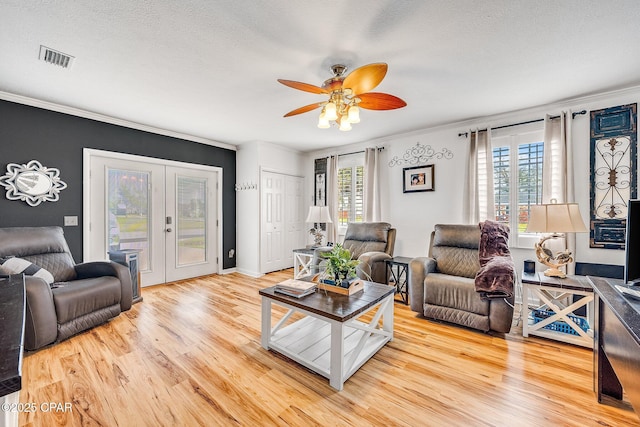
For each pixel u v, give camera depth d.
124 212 3.73
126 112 3.32
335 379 1.73
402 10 1.61
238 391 1.70
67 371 1.89
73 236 3.27
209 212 4.71
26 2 1.54
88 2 1.55
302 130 4.06
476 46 1.98
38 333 2.10
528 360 2.05
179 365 1.97
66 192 3.21
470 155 3.55
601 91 2.73
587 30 1.80
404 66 2.25
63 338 2.27
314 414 1.52
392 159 4.35
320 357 2.02
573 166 2.94
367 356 2.04
